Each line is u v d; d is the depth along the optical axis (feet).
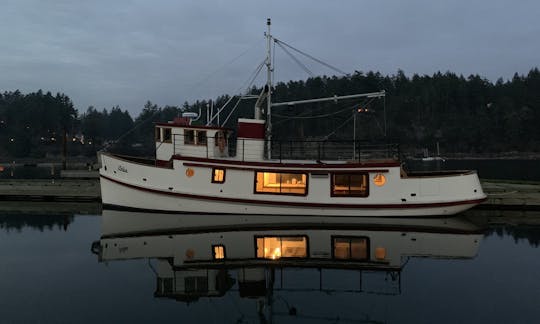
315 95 426.10
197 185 58.75
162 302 26.86
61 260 36.91
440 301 26.94
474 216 61.26
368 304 26.37
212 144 63.21
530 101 458.91
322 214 58.03
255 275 32.32
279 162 58.85
